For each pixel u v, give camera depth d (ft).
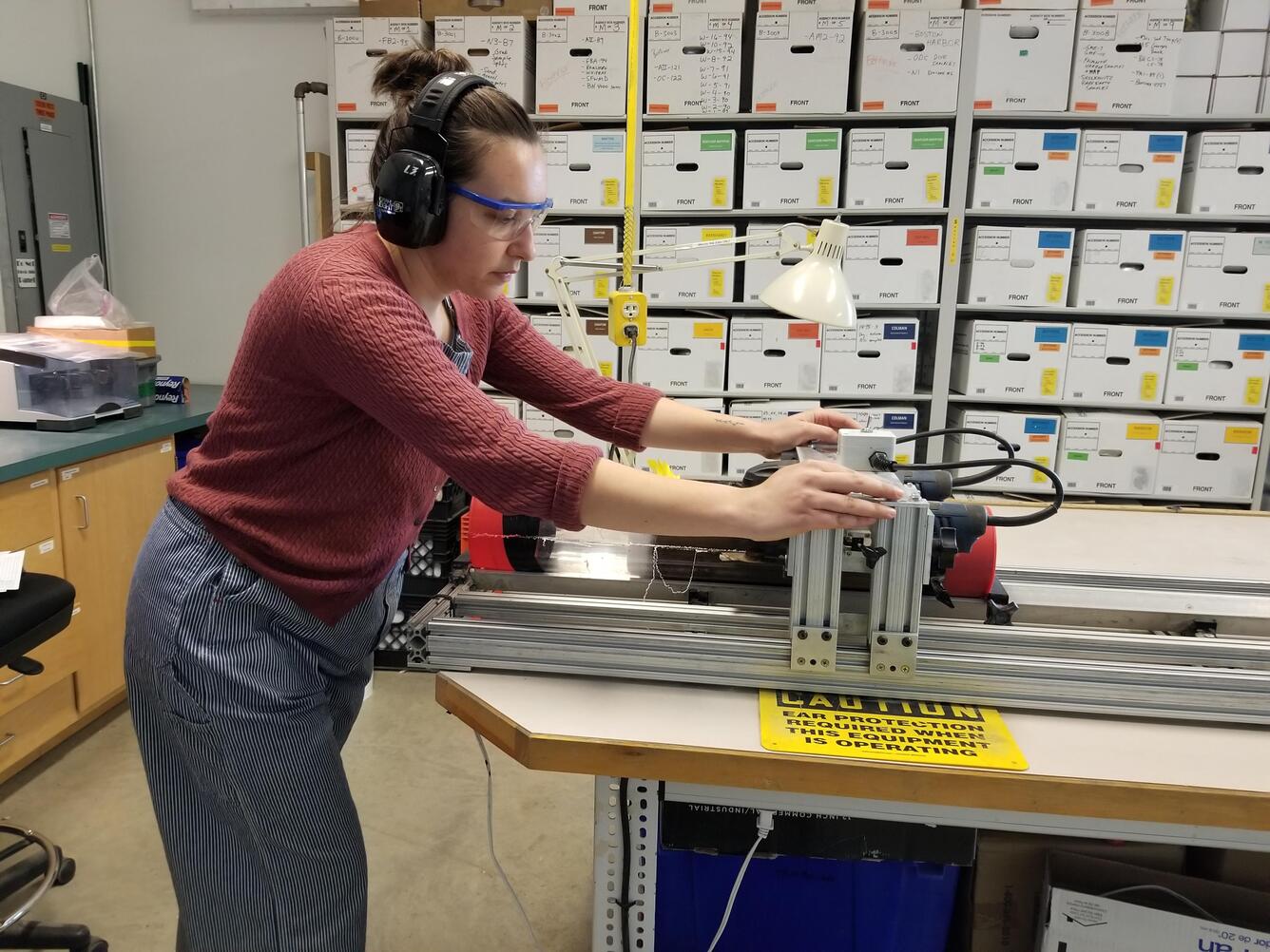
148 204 12.01
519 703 3.53
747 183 9.41
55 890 6.14
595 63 9.34
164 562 3.45
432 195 2.92
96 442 7.39
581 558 4.21
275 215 11.85
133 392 8.71
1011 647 3.62
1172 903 4.36
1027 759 3.18
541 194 3.10
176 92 11.69
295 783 3.58
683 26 9.21
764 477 3.93
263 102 11.59
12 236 10.28
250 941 3.76
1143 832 3.29
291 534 3.40
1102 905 4.08
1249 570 4.78
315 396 3.18
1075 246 9.51
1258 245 9.13
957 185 9.25
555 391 4.37
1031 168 9.21
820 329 9.57
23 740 7.18
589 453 2.98
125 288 12.25
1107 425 9.57
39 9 11.48
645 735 3.29
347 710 4.11
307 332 2.93
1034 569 4.44
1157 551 5.13
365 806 7.16
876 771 3.12
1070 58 9.05
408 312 2.97
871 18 9.01
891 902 4.64
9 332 10.31
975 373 9.63
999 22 8.99
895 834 3.66
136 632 3.51
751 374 9.75
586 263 5.08
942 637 3.64
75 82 11.73
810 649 3.53
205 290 12.16
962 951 4.95
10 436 7.51
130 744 7.98
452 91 2.92
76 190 11.34
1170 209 9.20
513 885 6.31
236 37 11.46
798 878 4.67
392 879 6.34
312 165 11.10
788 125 9.88
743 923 4.75
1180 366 9.40
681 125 9.94
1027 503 6.28
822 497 2.97
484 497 2.93
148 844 6.64
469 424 2.86
